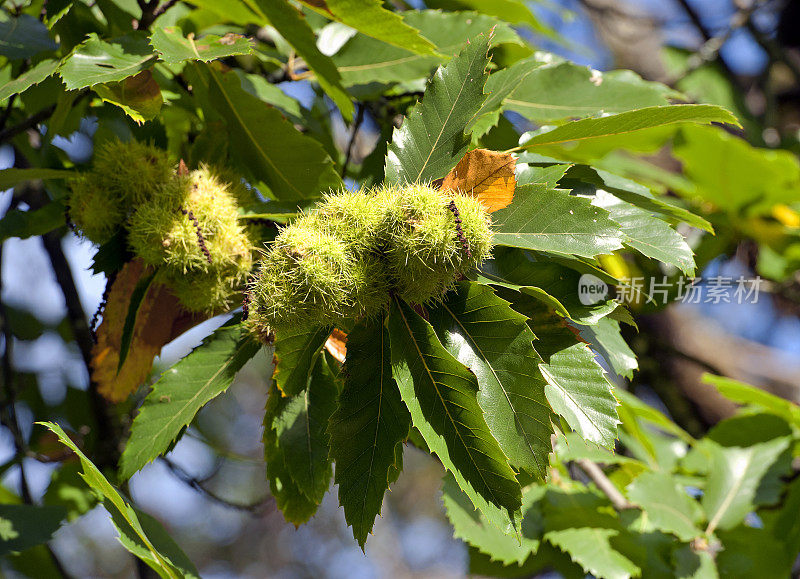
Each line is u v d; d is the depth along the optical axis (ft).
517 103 6.01
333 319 5.24
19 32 5.68
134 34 5.69
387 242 5.23
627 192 5.61
